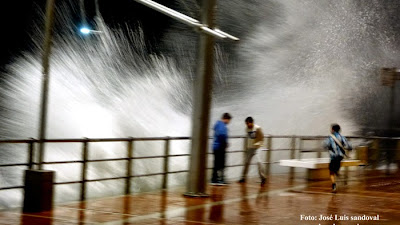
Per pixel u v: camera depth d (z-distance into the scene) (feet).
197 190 42.75
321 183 55.36
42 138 34.35
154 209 36.68
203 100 42.19
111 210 35.70
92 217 32.96
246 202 41.22
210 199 41.83
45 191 34.17
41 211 33.94
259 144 52.03
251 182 53.72
